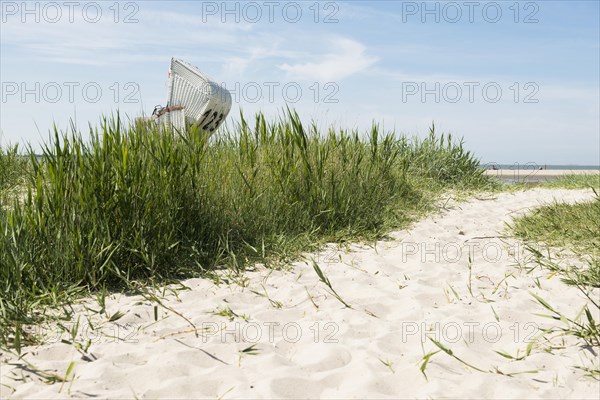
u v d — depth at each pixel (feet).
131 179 14.03
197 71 24.44
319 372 8.58
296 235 17.19
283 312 11.29
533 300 11.92
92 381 8.11
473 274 14.17
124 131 15.25
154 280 13.29
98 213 13.42
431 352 9.05
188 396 7.79
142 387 8.05
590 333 9.53
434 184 28.89
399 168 25.90
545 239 17.46
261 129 20.86
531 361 9.00
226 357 9.07
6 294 11.42
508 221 21.80
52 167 13.53
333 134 21.89
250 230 16.44
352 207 19.56
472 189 30.01
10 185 22.07
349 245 17.21
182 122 24.17
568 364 8.82
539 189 32.55
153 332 10.12
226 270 14.29
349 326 10.46
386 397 7.73
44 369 8.50
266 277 13.61
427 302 12.17
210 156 17.95
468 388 8.05
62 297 11.89
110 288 12.89
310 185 18.88
